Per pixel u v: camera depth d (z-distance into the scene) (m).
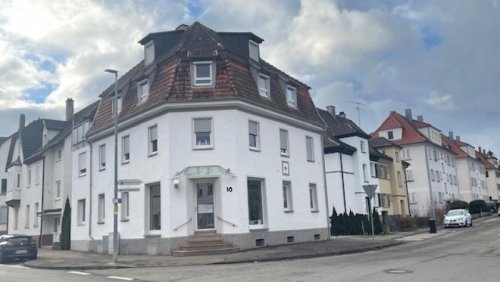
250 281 12.20
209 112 22.50
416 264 14.90
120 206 25.06
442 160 70.00
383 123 67.25
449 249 20.66
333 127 42.28
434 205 56.38
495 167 101.88
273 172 24.70
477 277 11.71
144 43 26.67
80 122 31.36
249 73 24.28
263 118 24.64
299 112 27.61
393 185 48.38
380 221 34.88
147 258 20.33
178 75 22.56
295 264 16.19
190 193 21.88
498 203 76.50
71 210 31.39
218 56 22.88
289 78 28.56
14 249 22.64
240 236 21.61
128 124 25.06
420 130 67.69
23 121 52.12
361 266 14.72
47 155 38.94
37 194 39.97
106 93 29.12
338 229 34.72
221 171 21.78
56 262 20.05
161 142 22.59
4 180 53.69
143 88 24.98
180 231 21.50
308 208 27.19
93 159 28.89
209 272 14.67
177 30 25.95
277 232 24.19
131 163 24.70
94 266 17.84
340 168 38.38
